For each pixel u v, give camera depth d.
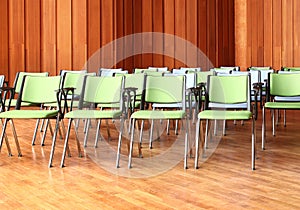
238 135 5.77
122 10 9.84
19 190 3.38
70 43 9.03
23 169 4.04
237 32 12.09
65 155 4.57
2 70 8.31
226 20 11.92
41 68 8.74
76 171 3.96
